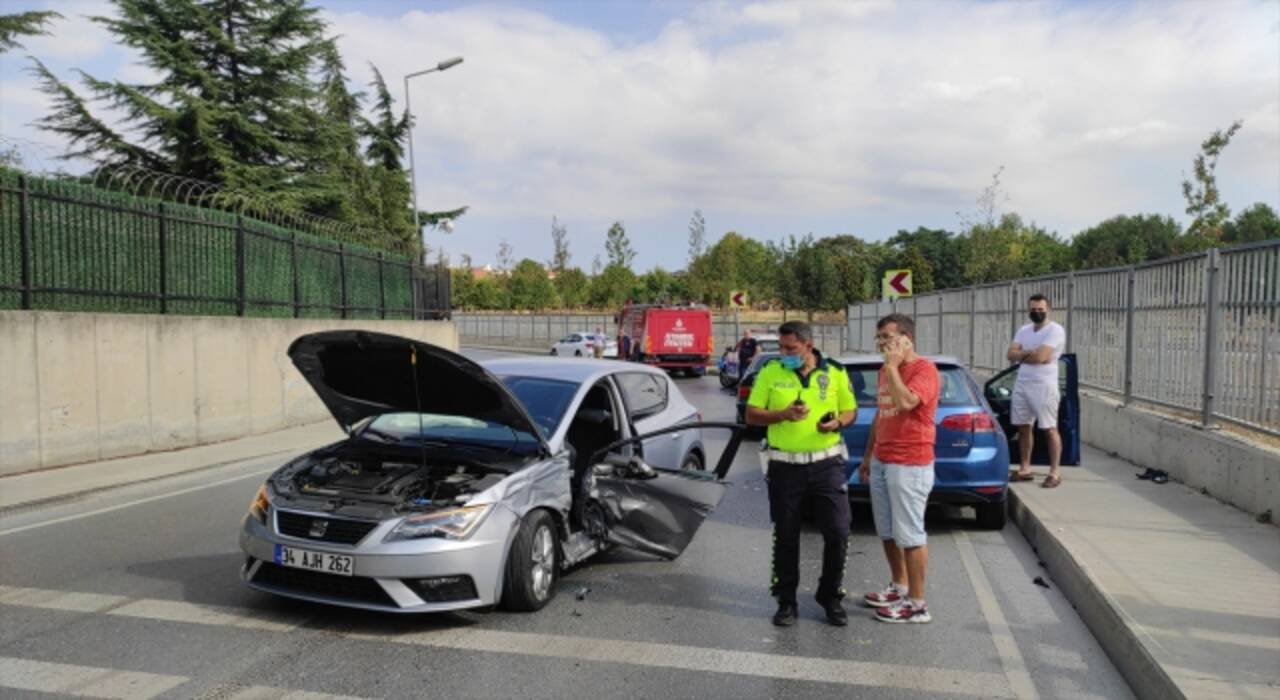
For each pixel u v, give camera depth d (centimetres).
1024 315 1562
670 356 3375
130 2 2603
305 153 2912
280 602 582
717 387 2883
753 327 4550
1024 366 921
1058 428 927
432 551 512
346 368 598
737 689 452
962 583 655
